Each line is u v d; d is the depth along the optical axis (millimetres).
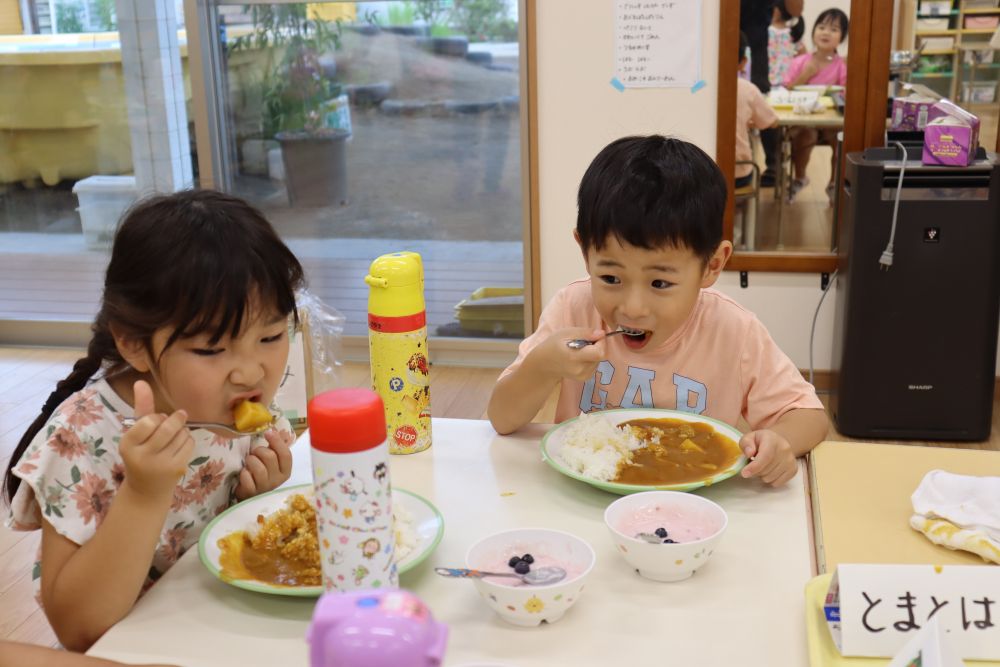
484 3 3271
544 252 3369
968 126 2627
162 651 911
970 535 1027
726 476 1181
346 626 533
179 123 3619
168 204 1036
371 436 843
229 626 950
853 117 3010
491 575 937
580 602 962
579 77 3172
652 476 1209
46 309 3889
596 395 1558
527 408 1369
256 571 1029
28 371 3641
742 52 3027
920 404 2869
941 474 1151
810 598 927
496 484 1232
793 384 1433
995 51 2900
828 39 2961
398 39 3385
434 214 3551
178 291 979
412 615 543
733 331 1485
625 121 3184
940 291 2771
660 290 1312
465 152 3453
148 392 966
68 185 3748
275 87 3516
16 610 2150
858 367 2871
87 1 3541
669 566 973
